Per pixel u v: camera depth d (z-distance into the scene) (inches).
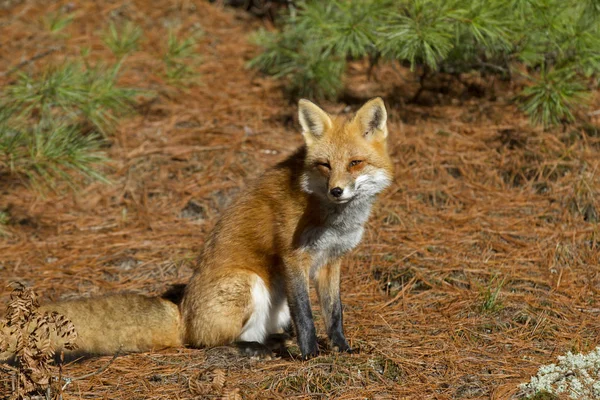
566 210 465.1
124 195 509.4
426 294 396.8
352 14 541.3
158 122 584.4
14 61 642.8
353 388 302.4
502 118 567.5
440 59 557.9
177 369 319.6
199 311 343.0
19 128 503.5
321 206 339.3
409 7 520.4
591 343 336.2
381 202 483.8
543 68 524.1
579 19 515.5
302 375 311.4
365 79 650.2
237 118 590.2
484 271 411.2
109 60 653.3
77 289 414.3
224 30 716.7
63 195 508.7
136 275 429.1
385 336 351.3
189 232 470.0
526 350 334.6
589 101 549.6
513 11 506.0
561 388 291.4
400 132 557.0
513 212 469.4
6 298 398.3
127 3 743.7
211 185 513.3
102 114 567.8
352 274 421.1
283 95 623.8
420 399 292.2
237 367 323.3
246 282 343.6
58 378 301.3
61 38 682.2
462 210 476.4
